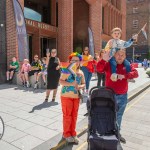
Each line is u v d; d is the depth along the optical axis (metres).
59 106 8.04
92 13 24.48
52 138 5.19
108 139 4.08
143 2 54.94
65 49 20.59
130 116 7.73
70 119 5.01
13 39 14.20
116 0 33.56
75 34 26.64
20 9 13.05
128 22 56.97
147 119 7.39
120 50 5.00
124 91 5.12
